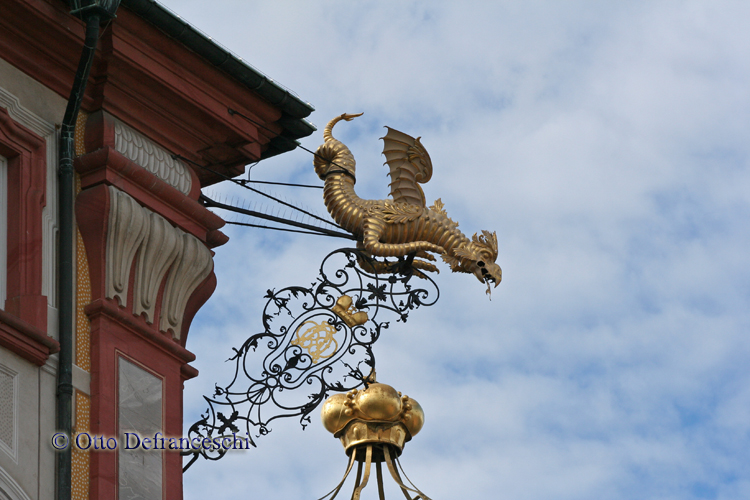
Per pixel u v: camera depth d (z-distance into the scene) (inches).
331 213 728.3
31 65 656.4
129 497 623.8
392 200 730.2
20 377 604.7
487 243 727.7
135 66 673.0
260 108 719.7
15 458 592.1
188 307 685.3
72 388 617.9
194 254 681.6
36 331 608.7
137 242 661.3
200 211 692.7
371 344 687.7
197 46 685.3
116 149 669.3
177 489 647.1
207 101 699.4
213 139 713.0
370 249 708.0
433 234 723.4
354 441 652.7
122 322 648.4
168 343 665.0
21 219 633.0
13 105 645.9
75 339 634.2
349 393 660.1
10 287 623.8
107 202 652.1
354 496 640.4
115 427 629.0
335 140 744.3
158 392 654.5
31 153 647.1
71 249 639.1
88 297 645.3
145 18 669.3
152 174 674.2
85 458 618.5
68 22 654.5
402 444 657.6
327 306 691.4
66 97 670.5
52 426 609.3
